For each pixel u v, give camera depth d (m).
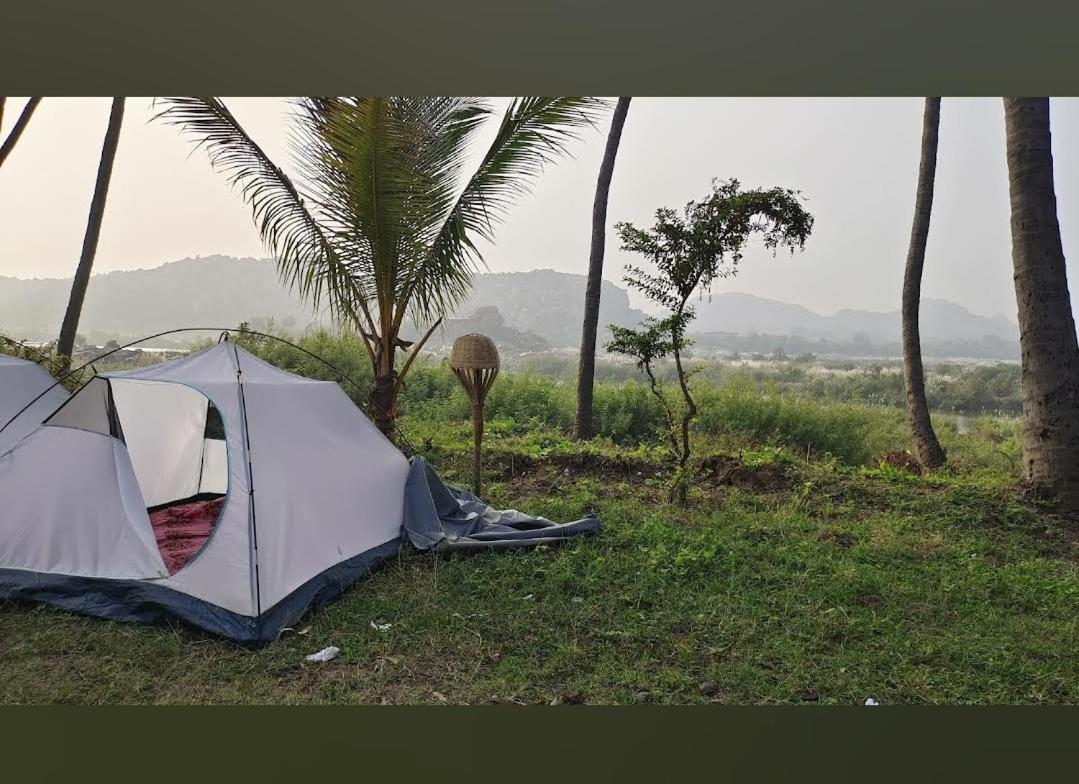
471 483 6.58
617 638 3.62
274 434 4.16
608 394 10.88
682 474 6.04
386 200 5.97
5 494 4.05
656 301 5.91
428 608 3.88
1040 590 4.47
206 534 4.79
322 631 3.62
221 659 3.33
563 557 4.59
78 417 4.16
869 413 12.21
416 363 11.54
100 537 3.87
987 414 15.35
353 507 4.46
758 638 3.66
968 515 6.10
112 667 3.24
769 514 5.88
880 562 4.87
